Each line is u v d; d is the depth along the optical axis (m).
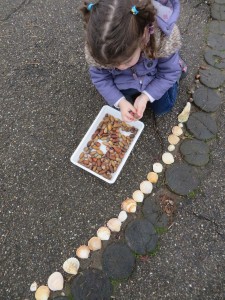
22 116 1.26
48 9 1.55
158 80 1.10
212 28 1.48
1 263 1.01
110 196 1.11
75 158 1.14
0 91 1.32
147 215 1.08
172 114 1.26
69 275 0.99
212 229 1.06
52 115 1.26
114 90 1.12
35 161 1.17
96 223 1.07
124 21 0.79
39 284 0.98
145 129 1.23
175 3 1.00
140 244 1.03
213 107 1.27
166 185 1.13
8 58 1.40
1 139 1.22
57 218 1.08
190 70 1.36
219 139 1.21
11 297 0.96
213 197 1.11
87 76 1.35
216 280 0.98
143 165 1.17
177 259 1.01
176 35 0.98
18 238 1.04
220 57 1.39
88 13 0.84
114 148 1.16
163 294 0.97
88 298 0.96
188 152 1.18
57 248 1.03
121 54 0.81
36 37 1.46
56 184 1.13
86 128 1.24
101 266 1.01
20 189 1.12
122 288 0.97
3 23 1.50
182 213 1.08
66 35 1.46
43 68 1.38
